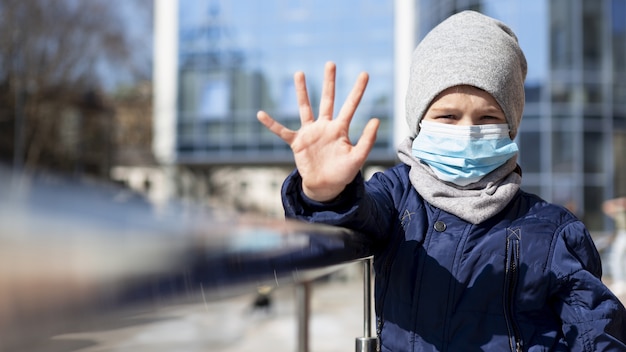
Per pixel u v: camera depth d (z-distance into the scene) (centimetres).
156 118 2934
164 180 3025
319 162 130
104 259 37
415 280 166
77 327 35
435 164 178
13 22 1936
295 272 85
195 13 3036
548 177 2262
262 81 2995
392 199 179
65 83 2061
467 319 161
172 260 46
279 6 2966
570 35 2258
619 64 2269
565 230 170
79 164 2258
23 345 31
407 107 192
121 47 2136
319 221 134
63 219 36
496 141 175
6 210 34
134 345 310
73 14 2006
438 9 2484
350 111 132
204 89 3036
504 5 2294
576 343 160
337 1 2883
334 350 895
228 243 59
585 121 2258
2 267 30
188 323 910
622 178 2262
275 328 1058
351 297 1556
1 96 2044
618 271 648
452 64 176
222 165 3120
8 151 2066
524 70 194
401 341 166
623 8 2269
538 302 163
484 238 166
